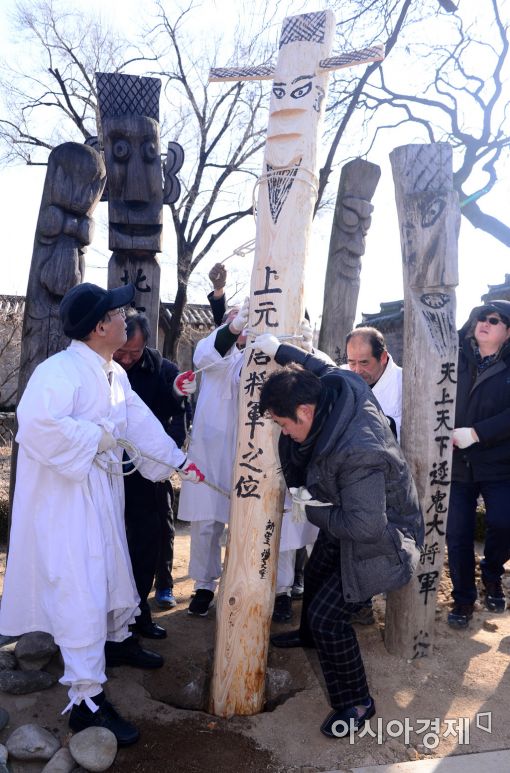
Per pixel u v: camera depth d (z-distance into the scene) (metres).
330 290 5.16
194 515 3.71
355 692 2.70
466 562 3.59
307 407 2.34
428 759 2.53
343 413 2.36
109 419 2.75
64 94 15.70
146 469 3.01
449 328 3.17
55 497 2.54
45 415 2.40
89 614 2.47
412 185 3.16
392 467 2.43
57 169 3.62
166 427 3.72
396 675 3.11
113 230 4.48
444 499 3.21
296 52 2.90
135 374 3.57
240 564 2.83
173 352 15.38
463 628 3.60
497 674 3.13
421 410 3.17
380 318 16.27
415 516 2.61
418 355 3.17
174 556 4.96
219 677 2.83
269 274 2.87
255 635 2.81
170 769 2.45
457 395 3.65
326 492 2.46
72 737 2.50
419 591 3.21
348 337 3.48
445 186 3.14
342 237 5.14
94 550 2.55
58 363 2.59
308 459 2.51
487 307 3.51
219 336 3.61
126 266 4.55
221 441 3.75
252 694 2.82
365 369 3.42
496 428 3.36
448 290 3.21
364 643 3.43
